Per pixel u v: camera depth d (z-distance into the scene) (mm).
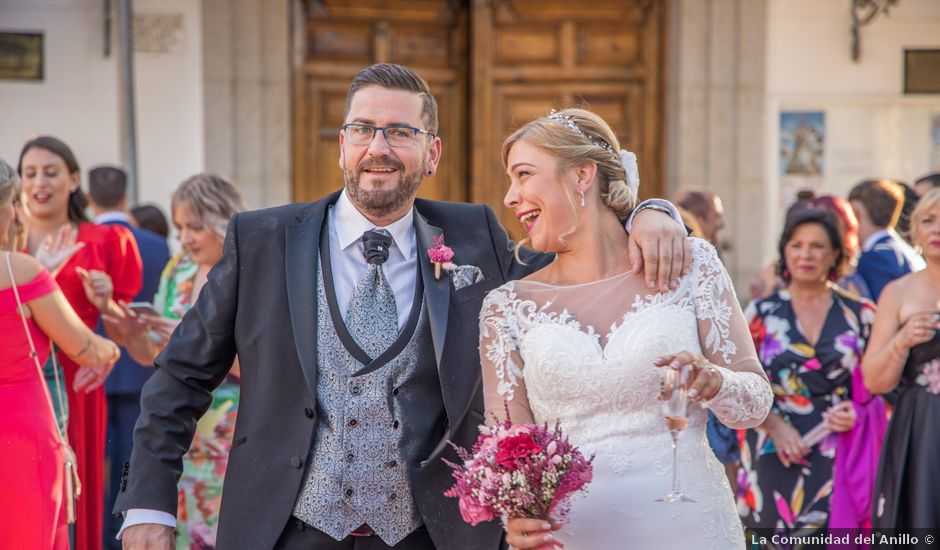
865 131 8352
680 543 2502
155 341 4816
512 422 2631
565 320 2623
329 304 2803
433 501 2742
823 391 4535
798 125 8320
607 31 8562
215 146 8016
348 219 2900
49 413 3756
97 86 7863
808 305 4656
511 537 2412
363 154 2787
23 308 3713
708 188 8281
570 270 2723
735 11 8211
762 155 8281
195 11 7961
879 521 4320
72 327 3871
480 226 3041
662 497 2512
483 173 8570
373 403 2744
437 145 2957
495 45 8555
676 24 8328
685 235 2666
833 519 4445
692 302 2627
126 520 2682
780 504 4531
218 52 7988
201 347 2826
